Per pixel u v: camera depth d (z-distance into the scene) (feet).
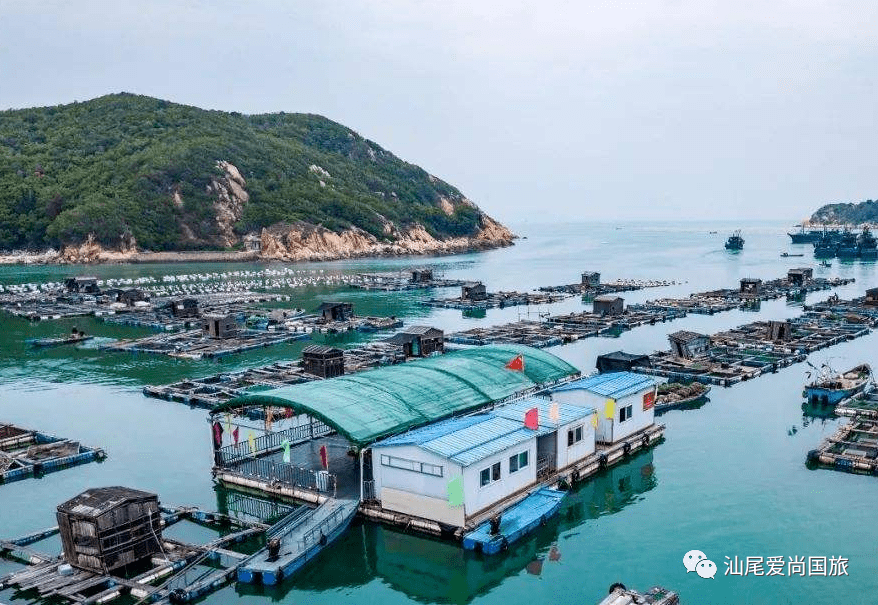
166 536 121.90
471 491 118.21
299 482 137.18
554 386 177.88
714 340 283.38
